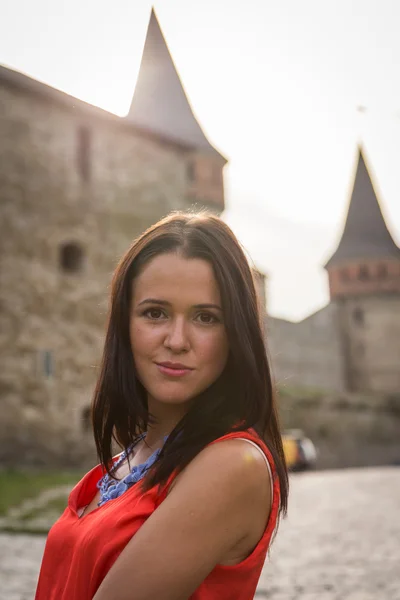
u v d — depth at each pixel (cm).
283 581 648
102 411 168
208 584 127
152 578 120
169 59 3356
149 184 2877
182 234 147
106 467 170
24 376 2397
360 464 4028
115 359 160
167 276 144
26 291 2447
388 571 687
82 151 2686
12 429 2333
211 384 149
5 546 848
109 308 164
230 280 144
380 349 5234
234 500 125
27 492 1490
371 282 5306
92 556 134
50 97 2525
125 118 2947
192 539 122
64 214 2578
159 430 159
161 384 144
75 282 2578
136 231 2792
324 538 918
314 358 4859
